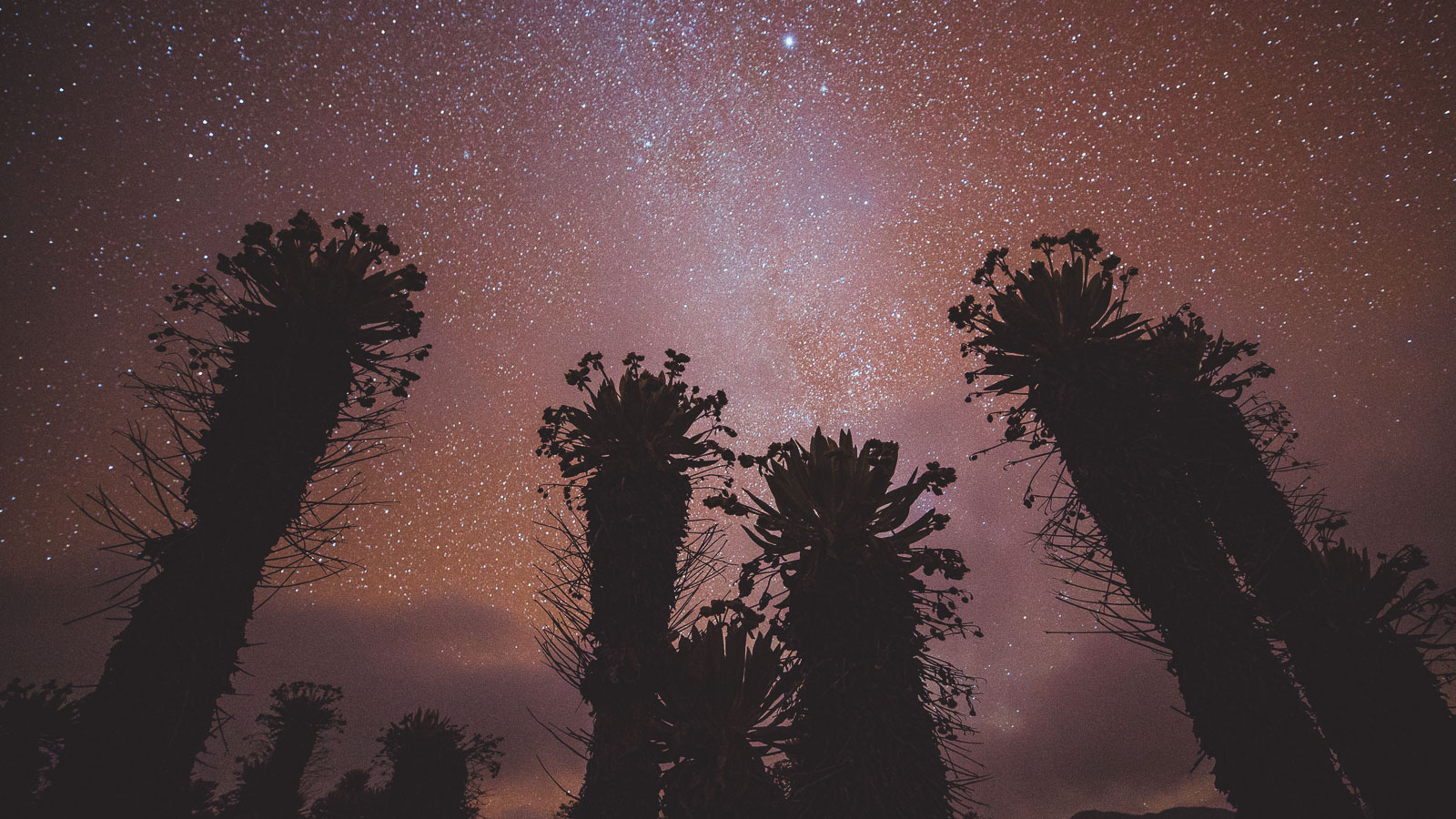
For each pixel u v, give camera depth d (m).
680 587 5.30
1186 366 5.92
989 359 5.34
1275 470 5.73
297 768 10.03
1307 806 3.66
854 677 4.36
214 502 3.69
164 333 4.14
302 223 4.50
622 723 4.61
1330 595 5.52
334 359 4.33
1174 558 4.27
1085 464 4.70
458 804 9.14
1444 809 4.92
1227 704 3.93
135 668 3.27
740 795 4.35
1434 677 5.37
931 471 5.14
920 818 3.94
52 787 3.09
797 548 4.95
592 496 5.46
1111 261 5.18
